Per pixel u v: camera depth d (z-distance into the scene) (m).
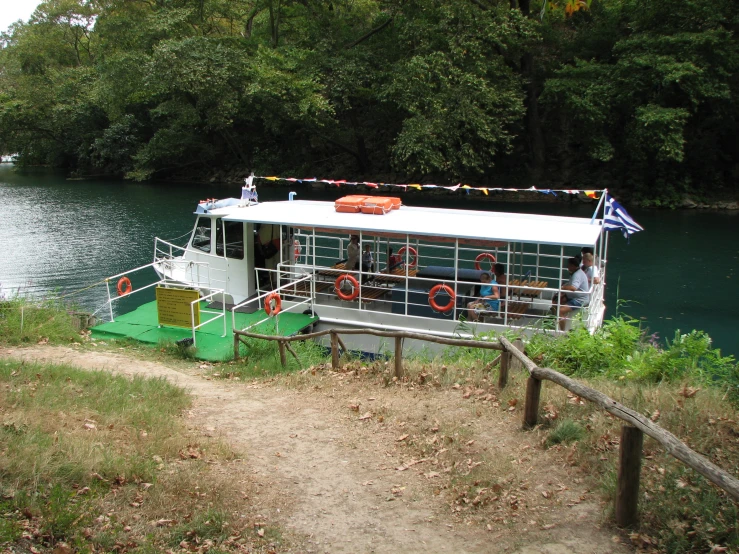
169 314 14.12
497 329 13.27
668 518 5.36
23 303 14.92
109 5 47.41
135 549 5.29
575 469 6.39
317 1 39.78
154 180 51.25
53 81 57.69
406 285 13.88
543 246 27.42
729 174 37.75
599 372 10.22
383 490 6.59
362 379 10.38
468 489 6.32
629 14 35.78
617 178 37.78
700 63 32.12
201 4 42.09
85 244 27.88
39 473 6.07
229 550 5.44
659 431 5.08
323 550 5.52
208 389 10.65
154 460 6.98
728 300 19.88
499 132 33.00
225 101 38.16
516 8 34.56
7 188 47.16
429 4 33.66
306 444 7.92
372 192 41.94
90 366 11.67
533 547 5.29
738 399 8.01
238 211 15.97
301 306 15.04
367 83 37.72
